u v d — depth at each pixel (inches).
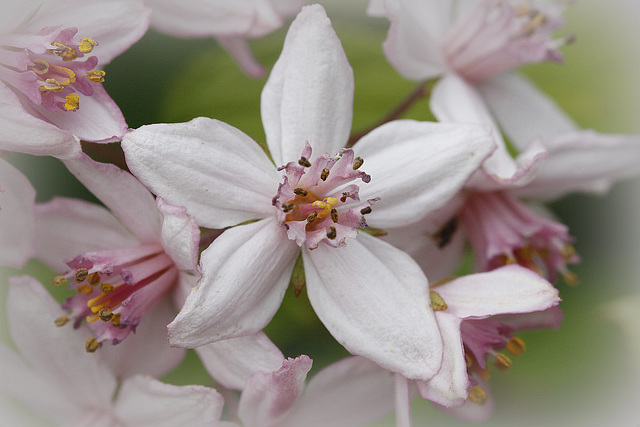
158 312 4.9
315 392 4.9
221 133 4.7
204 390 4.8
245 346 4.7
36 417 5.0
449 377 4.6
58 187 5.1
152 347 5.0
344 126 4.8
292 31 4.8
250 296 4.7
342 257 4.8
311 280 4.8
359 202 4.8
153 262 4.9
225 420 4.8
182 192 4.6
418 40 5.4
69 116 4.8
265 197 4.7
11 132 4.6
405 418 4.7
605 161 5.4
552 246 5.4
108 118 4.8
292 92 4.8
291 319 5.4
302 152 4.8
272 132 4.8
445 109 5.4
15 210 4.8
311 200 4.8
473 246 5.4
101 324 4.8
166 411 4.8
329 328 4.7
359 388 4.9
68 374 4.9
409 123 4.8
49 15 4.9
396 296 4.7
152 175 4.6
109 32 5.0
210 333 4.6
